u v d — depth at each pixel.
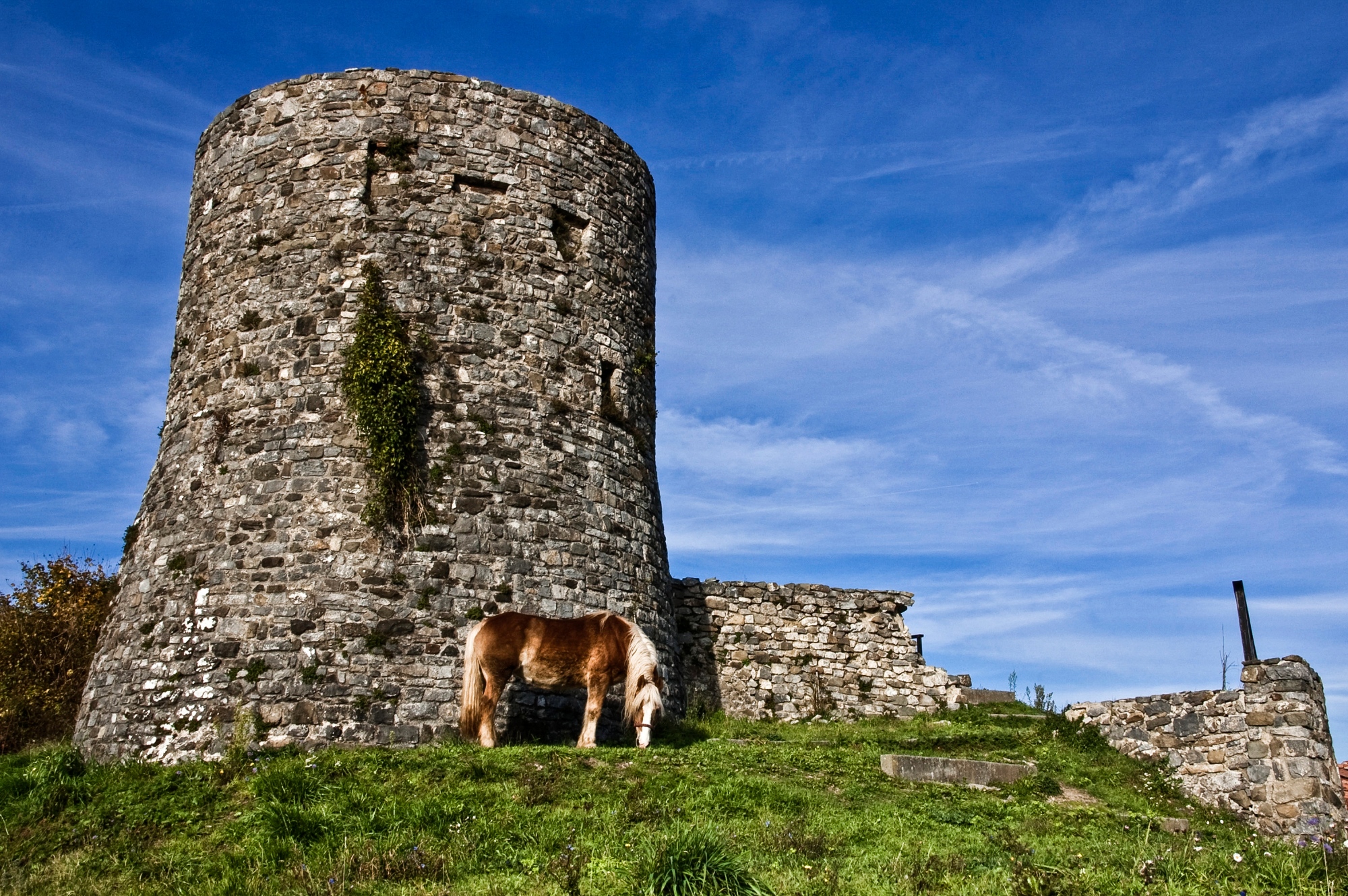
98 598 25.17
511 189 18.53
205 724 15.27
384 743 15.16
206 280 18.41
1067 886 9.27
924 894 9.41
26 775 13.57
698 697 20.70
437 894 9.32
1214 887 9.51
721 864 9.30
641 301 20.05
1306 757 14.04
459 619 16.08
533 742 15.91
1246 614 15.78
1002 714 20.28
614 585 17.80
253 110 18.81
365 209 17.75
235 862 10.49
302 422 16.72
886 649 21.86
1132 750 16.50
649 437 19.73
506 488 17.00
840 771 14.41
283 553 16.02
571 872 9.53
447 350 17.30
